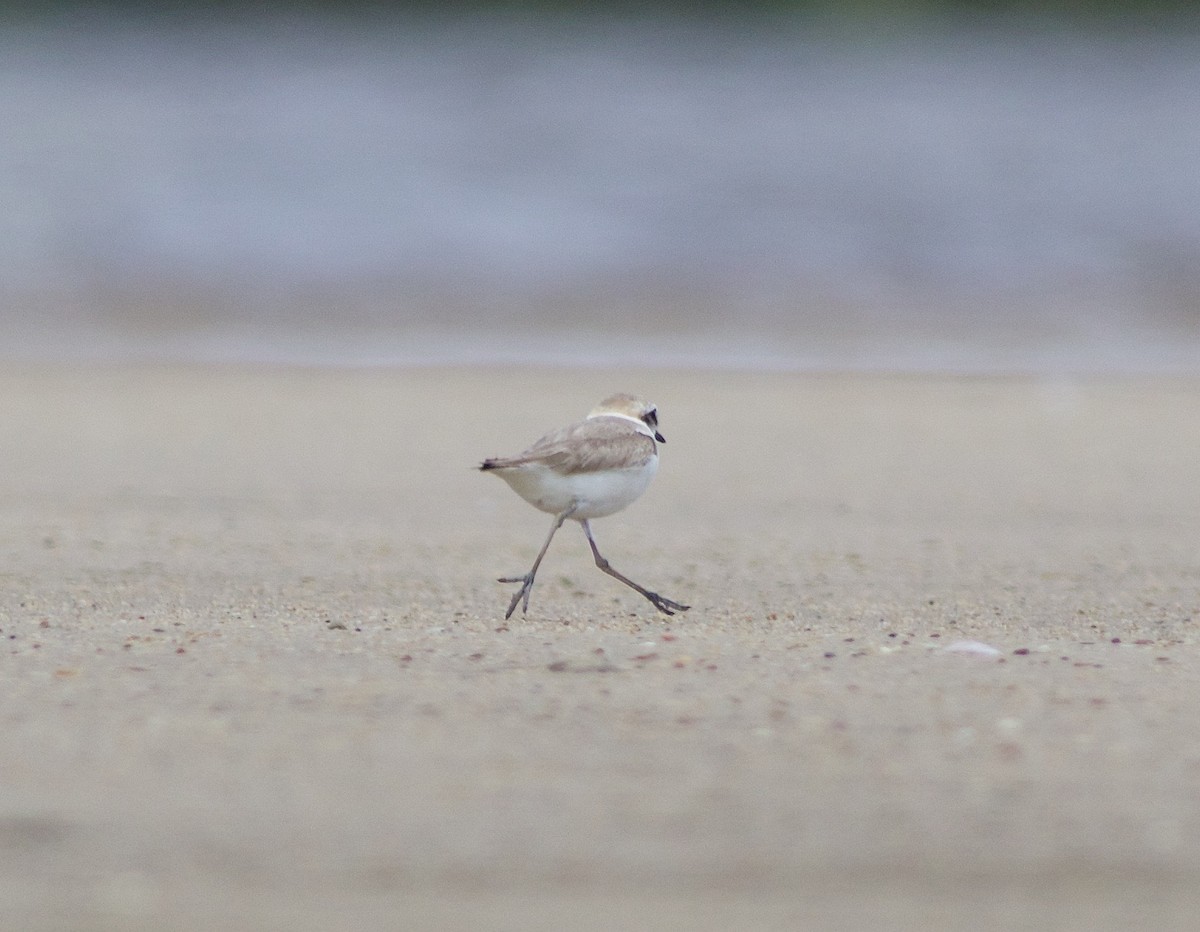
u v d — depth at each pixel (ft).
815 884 18.04
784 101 143.54
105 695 24.71
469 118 135.33
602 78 151.64
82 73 150.10
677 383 66.13
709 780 21.07
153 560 36.47
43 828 19.45
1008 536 40.09
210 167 116.88
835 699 24.73
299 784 20.88
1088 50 166.81
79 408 59.41
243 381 65.98
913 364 72.02
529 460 30.17
